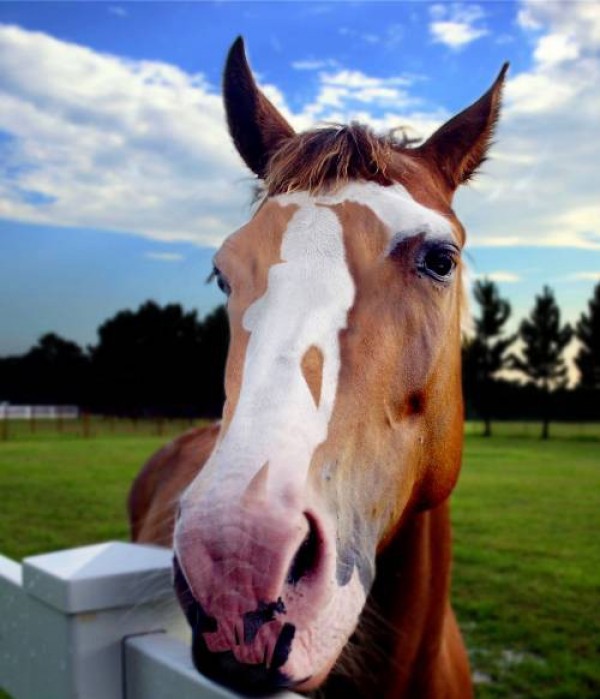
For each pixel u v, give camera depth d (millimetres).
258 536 1125
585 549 7410
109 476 13656
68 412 43094
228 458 1229
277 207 1684
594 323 37469
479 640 4645
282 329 1441
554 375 39000
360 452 1446
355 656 2033
